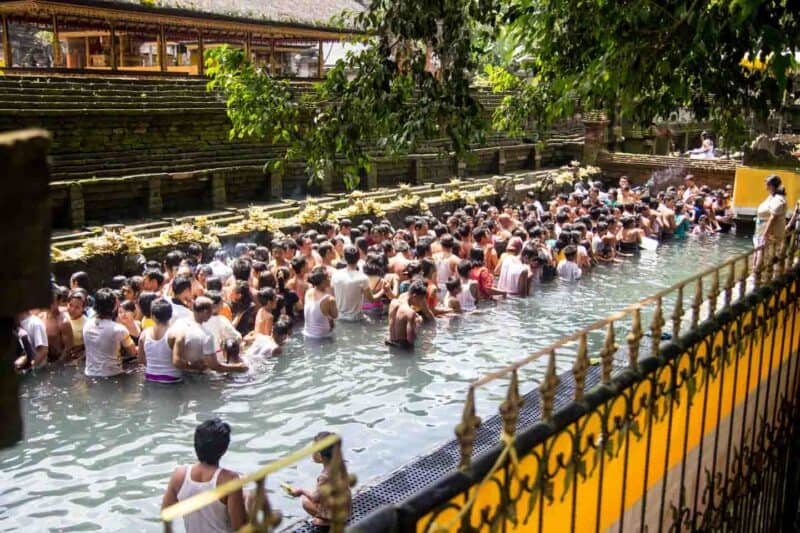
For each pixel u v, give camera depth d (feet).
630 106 21.42
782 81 15.58
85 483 22.35
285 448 24.71
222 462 23.59
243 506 16.21
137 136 58.08
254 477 5.40
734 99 22.24
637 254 57.77
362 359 33.06
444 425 26.68
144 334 29.66
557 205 64.49
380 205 56.70
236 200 63.00
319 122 25.09
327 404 28.19
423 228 49.11
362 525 6.57
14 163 3.70
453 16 23.41
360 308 38.60
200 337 29.17
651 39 19.11
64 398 27.84
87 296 33.68
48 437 24.99
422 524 7.38
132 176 53.26
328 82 24.99
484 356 33.81
